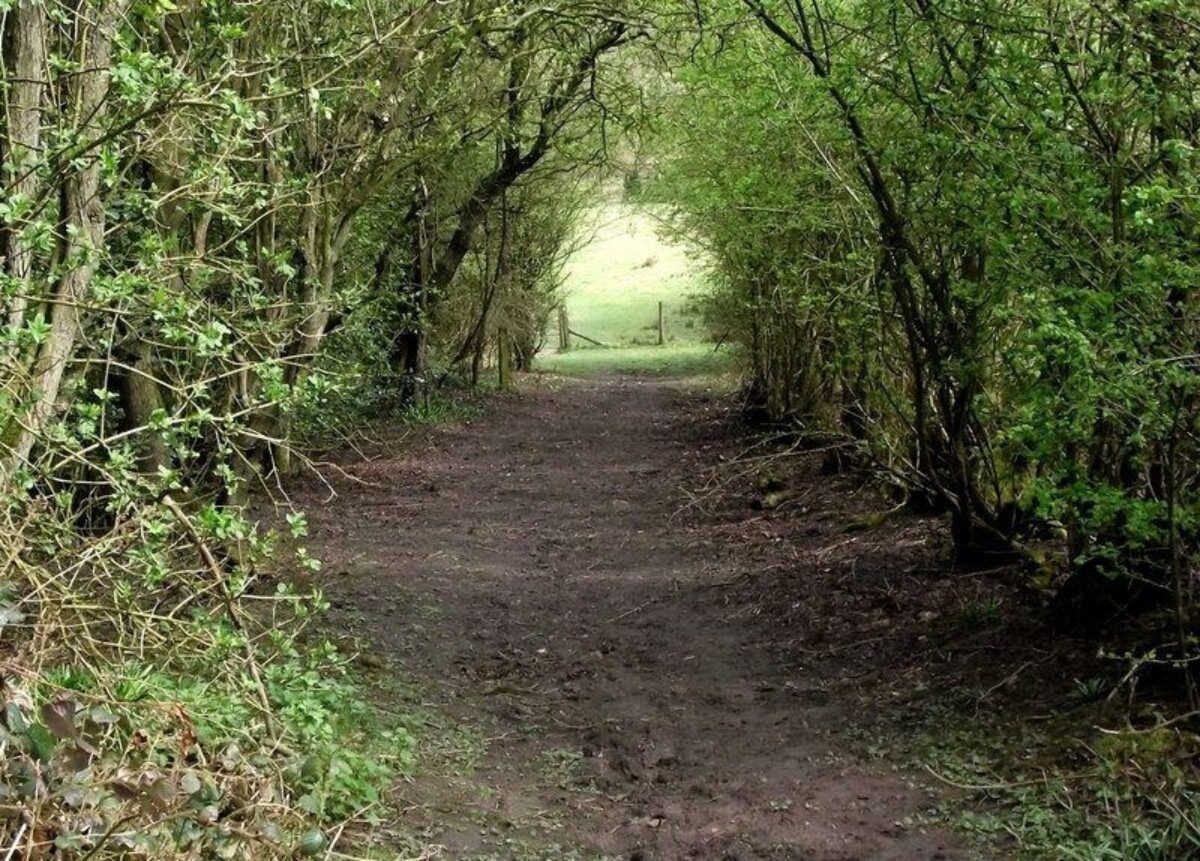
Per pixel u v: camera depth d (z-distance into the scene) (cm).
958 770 585
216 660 549
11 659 446
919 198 734
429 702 751
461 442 1984
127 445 566
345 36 896
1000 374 762
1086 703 609
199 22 706
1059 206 562
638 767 652
